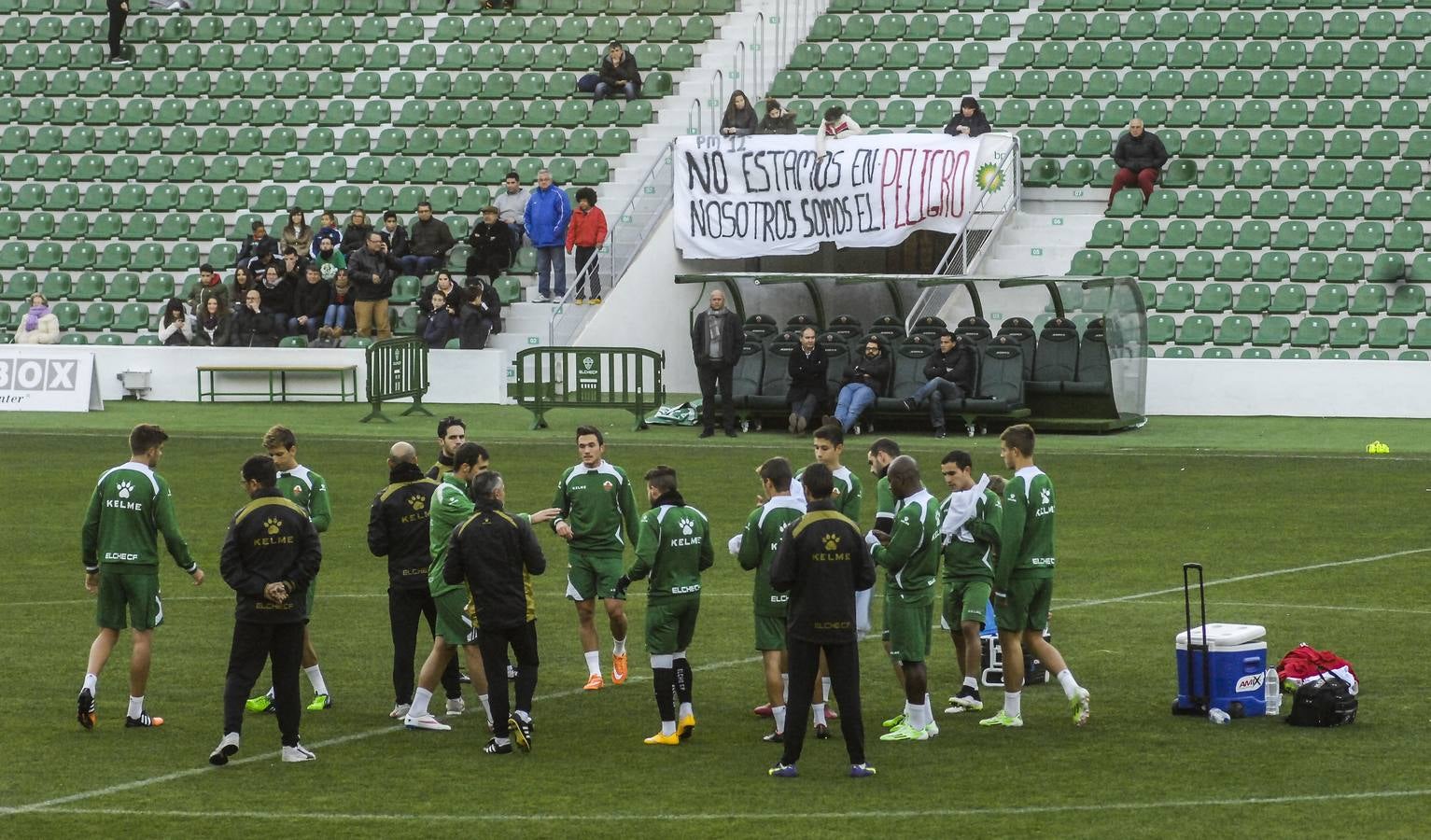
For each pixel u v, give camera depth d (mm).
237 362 67875
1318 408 61812
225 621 33156
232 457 53188
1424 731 24562
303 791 21906
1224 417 62000
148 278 76000
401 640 26109
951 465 25781
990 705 26656
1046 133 73875
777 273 63219
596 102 78875
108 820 20609
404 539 26078
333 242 70500
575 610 34125
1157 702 26547
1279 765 22750
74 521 43562
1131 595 34375
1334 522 41844
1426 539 39594
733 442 55781
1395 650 29531
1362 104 71812
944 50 78000
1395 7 76000
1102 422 57125
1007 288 59594
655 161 74750
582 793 21766
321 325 69562
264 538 23109
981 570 25969
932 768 22891
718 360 56531
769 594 24375
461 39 85562
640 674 29125
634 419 61844
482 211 73000
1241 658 25500
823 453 26234
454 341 68062
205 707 26562
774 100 70250
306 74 84250
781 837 19781
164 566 38500
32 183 80938
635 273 69438
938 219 67250
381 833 20062
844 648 22391
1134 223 68250
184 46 86312
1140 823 20188
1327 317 64875
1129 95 74875
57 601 34594
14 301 76625
